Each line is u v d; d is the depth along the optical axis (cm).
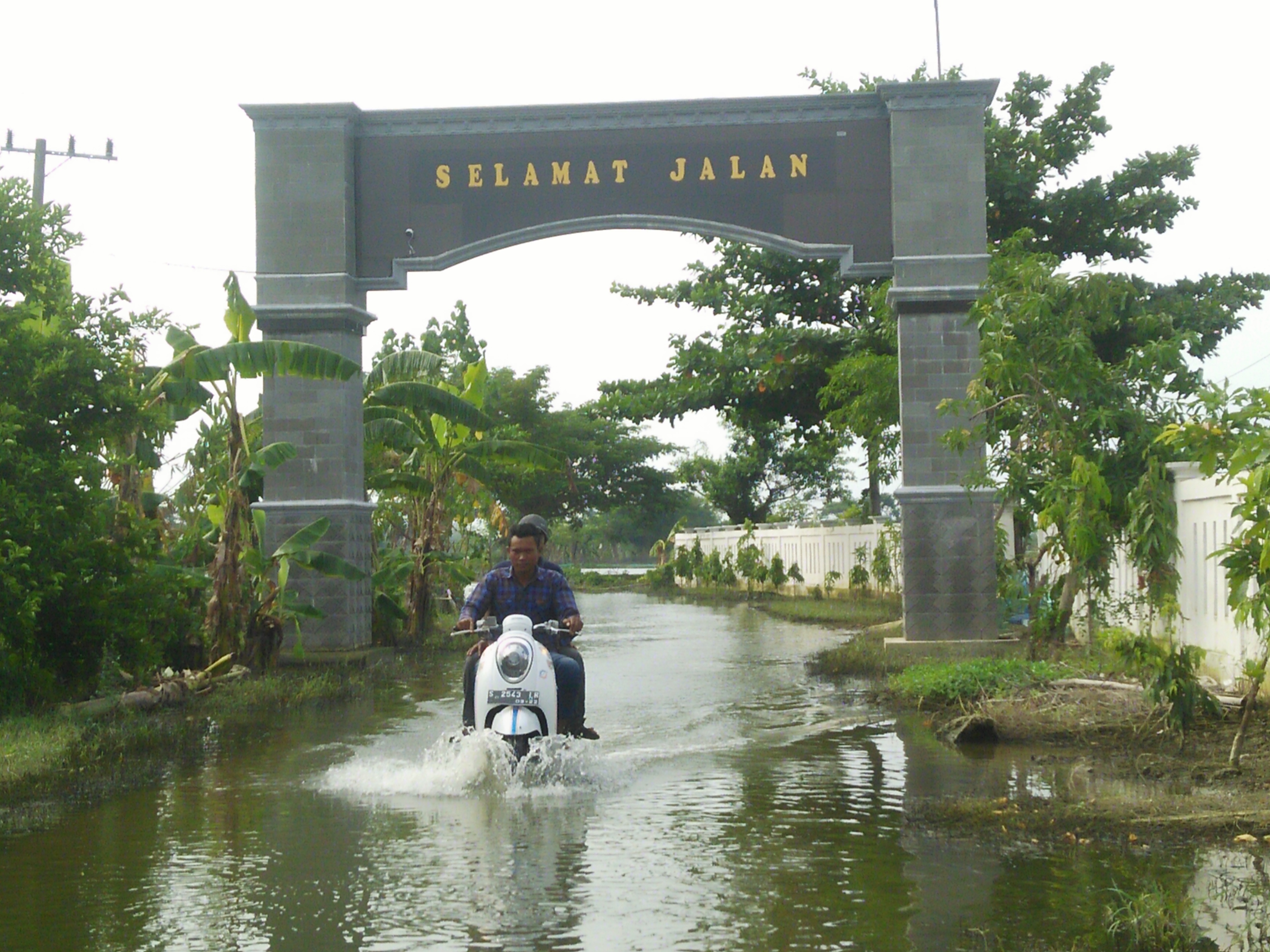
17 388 1138
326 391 1692
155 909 520
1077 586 1354
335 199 1697
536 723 790
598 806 721
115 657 1208
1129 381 1465
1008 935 469
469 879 560
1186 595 1141
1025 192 2597
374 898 532
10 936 484
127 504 1334
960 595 1644
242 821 691
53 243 1267
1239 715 941
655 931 480
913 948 457
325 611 1694
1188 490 1127
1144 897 493
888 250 1703
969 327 1659
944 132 1675
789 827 658
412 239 1736
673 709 1180
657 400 2980
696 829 656
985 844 611
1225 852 586
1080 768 805
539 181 1734
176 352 1495
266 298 1694
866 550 3297
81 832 669
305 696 1284
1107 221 2662
